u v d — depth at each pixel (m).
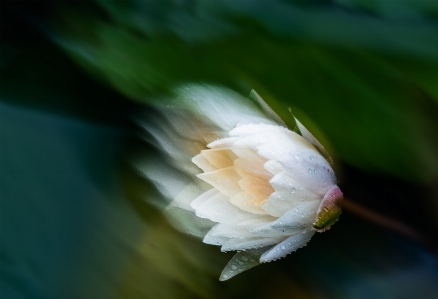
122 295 0.70
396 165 0.69
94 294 0.69
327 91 0.69
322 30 0.68
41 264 0.70
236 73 0.70
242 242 0.70
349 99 0.68
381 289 0.69
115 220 0.72
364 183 0.70
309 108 0.69
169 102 0.72
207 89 0.71
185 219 0.72
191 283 0.70
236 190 0.70
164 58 0.72
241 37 0.70
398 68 0.67
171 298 0.70
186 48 0.71
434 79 0.66
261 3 0.70
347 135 0.69
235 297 0.70
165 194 0.72
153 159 0.73
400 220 0.70
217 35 0.70
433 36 0.67
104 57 0.73
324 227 0.70
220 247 0.71
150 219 0.72
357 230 0.71
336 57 0.68
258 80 0.70
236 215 0.70
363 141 0.69
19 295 0.69
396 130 0.68
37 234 0.71
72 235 0.71
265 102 0.70
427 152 0.68
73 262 0.70
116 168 0.73
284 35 0.69
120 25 0.73
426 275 0.70
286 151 0.70
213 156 0.71
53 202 0.72
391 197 0.70
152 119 0.73
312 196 0.70
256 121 0.71
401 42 0.67
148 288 0.70
